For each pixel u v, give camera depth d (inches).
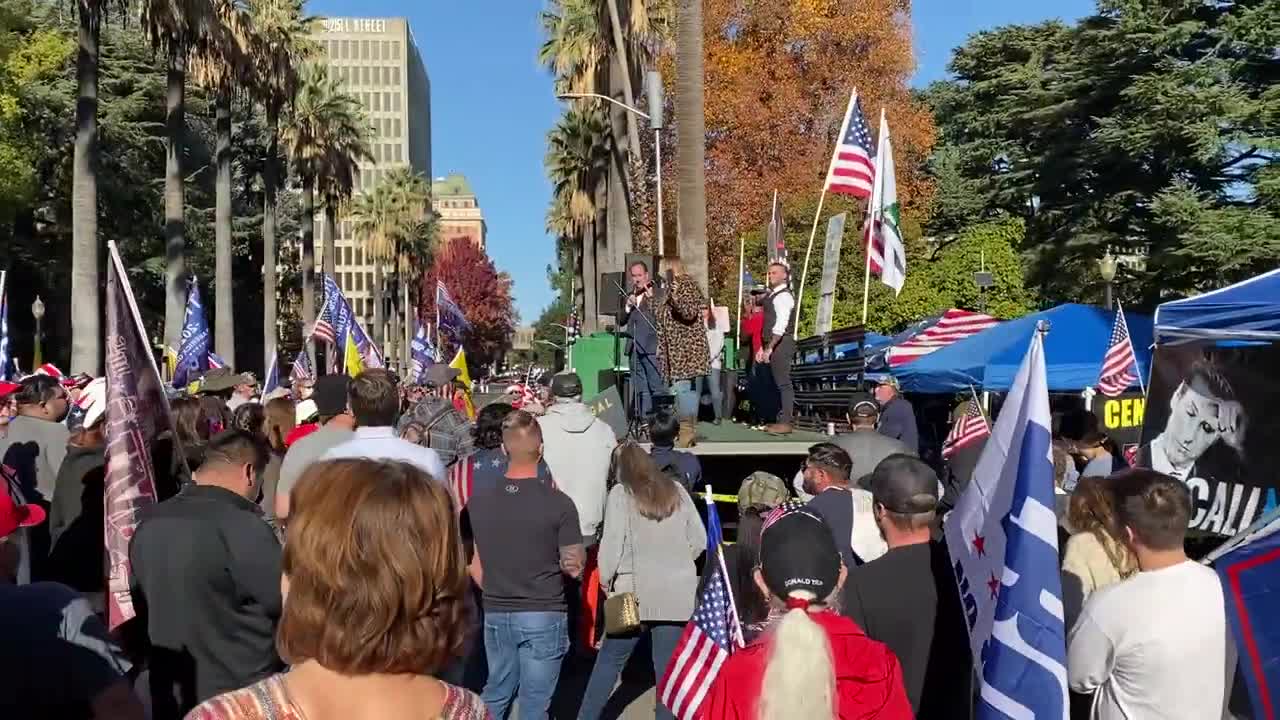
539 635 222.2
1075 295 1326.3
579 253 2068.2
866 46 1288.1
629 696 290.5
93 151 909.8
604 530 241.3
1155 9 1125.7
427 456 191.8
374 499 74.8
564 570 227.1
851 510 220.5
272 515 266.2
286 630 74.2
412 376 1039.6
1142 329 597.6
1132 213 1230.3
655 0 1162.6
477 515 221.8
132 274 1807.3
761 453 348.5
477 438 303.7
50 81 1660.9
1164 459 291.1
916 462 149.7
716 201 1288.1
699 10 677.9
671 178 1176.2
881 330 1307.8
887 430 402.0
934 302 1317.7
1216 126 1039.0
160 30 1039.6
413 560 73.9
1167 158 1136.8
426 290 3671.3
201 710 71.2
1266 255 975.0
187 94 1902.1
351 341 685.9
